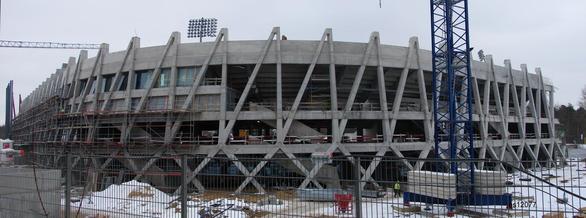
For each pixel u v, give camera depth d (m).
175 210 9.34
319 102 45.81
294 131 43.72
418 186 8.85
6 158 43.75
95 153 46.12
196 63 43.81
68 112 53.91
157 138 44.97
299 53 42.97
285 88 48.91
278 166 9.15
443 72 45.09
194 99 43.53
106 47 49.50
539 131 64.44
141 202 9.73
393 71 47.47
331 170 8.56
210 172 9.45
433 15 40.75
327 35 43.44
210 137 44.69
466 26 38.81
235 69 46.09
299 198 8.65
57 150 51.69
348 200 8.27
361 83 48.75
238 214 8.99
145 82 46.41
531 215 9.41
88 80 50.75
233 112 42.41
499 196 8.88
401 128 54.22
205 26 65.75
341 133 42.28
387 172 8.94
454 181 9.31
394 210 8.58
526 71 63.00
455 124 39.09
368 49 44.09
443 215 8.73
